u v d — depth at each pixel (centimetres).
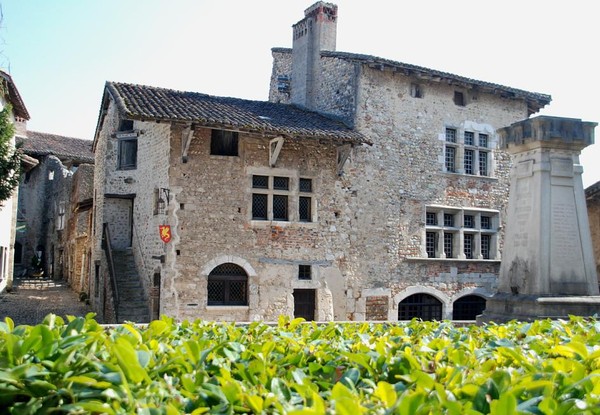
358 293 1797
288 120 1761
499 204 2075
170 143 1620
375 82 1892
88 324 445
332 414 257
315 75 2056
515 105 2144
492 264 2033
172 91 1811
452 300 1947
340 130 1759
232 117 1620
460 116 2030
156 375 337
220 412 281
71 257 3073
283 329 589
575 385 310
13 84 2183
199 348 385
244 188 1678
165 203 1614
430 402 273
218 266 1645
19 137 3538
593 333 570
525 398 305
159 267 1642
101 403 263
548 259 1059
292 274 1711
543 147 1092
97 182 2286
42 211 3772
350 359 385
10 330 413
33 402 274
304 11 2128
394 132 1906
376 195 1858
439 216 1966
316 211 1762
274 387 313
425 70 1908
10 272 2684
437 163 1969
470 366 393
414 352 426
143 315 1716
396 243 1870
